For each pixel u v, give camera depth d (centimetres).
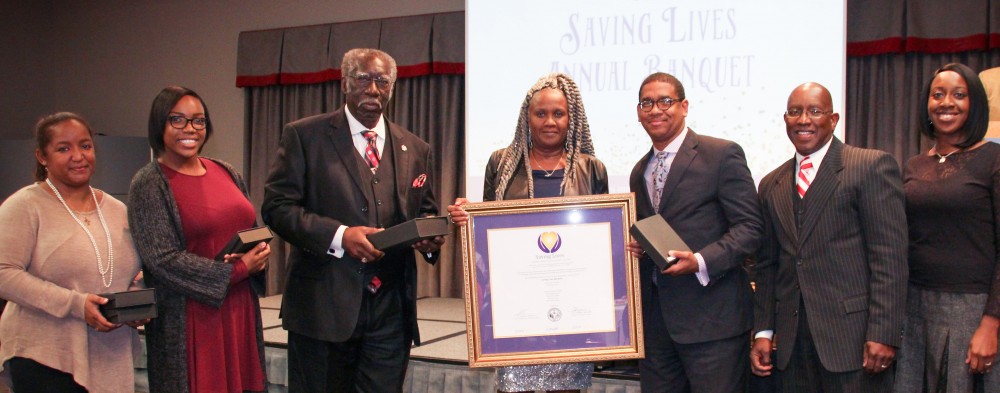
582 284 230
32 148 629
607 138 490
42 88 757
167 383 225
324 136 243
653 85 228
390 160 249
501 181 242
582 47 496
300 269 244
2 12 721
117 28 738
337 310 234
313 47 632
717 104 465
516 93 513
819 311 221
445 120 593
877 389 221
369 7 628
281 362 396
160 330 227
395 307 249
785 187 234
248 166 667
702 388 222
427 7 606
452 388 370
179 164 233
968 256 227
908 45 474
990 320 219
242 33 662
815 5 444
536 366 242
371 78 238
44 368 218
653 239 206
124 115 739
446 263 596
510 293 230
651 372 237
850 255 220
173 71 713
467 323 228
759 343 240
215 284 221
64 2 761
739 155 224
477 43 522
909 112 487
